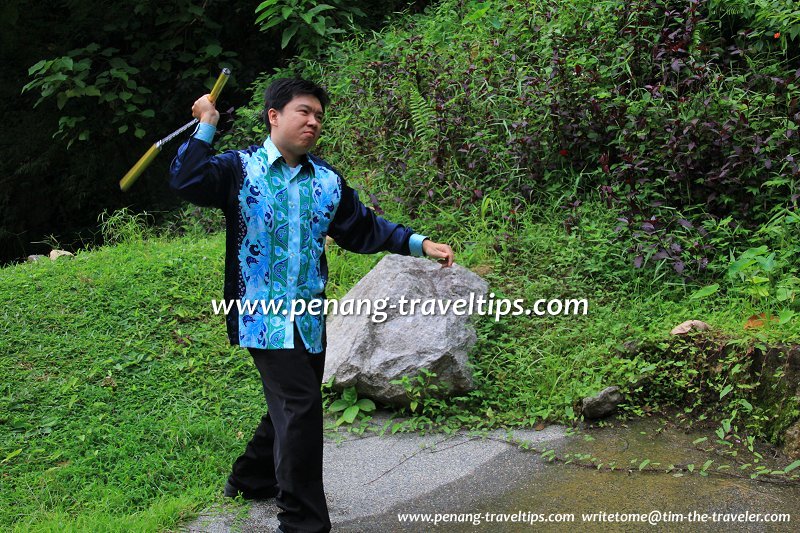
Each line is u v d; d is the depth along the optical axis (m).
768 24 6.33
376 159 7.16
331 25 9.15
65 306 5.56
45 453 4.16
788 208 5.41
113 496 3.73
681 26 6.45
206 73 9.48
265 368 3.13
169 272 6.03
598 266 5.39
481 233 5.91
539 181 6.28
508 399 4.58
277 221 3.13
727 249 5.38
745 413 4.20
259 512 3.58
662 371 4.53
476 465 3.99
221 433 4.29
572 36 6.64
